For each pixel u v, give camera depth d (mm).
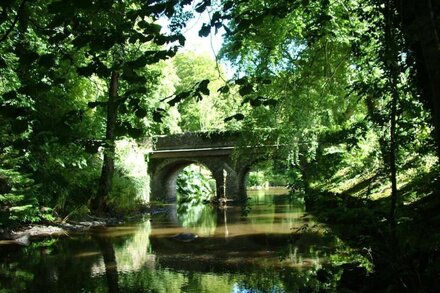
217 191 32969
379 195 11266
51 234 18031
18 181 16750
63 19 4422
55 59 4680
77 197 23266
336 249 11453
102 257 13305
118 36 4918
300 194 10656
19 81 12336
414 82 7008
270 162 21125
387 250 5934
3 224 16359
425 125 7316
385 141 7043
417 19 3887
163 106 27797
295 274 10023
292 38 15641
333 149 16062
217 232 17750
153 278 10633
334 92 15344
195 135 32969
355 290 7145
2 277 10953
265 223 19531
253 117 18500
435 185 8203
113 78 20375
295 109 16297
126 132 4727
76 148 5797
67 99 21375
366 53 8273
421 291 4980
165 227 19969
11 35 5707
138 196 27531
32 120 4371
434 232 5707
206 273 10914
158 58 5086
